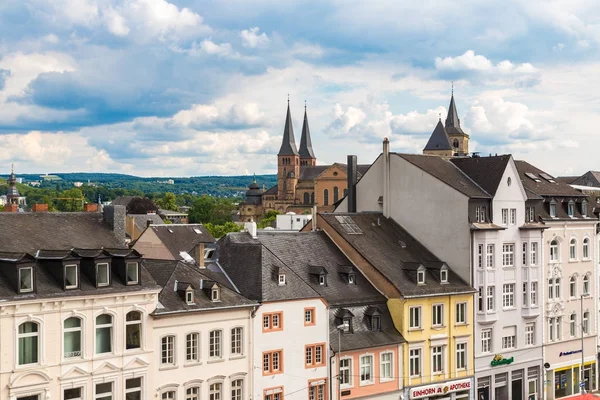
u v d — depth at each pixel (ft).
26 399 168.45
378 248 263.49
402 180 286.46
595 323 320.09
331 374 223.71
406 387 242.37
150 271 208.13
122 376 183.42
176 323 193.98
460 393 262.88
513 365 281.95
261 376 210.18
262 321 210.79
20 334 167.94
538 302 291.17
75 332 176.55
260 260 220.84
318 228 270.26
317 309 223.10
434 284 257.14
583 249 315.37
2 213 187.83
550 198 302.04
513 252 283.79
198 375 197.88
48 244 186.39
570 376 308.60
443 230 274.36
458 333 260.83
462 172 290.76
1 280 167.94
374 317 238.07
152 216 531.91
